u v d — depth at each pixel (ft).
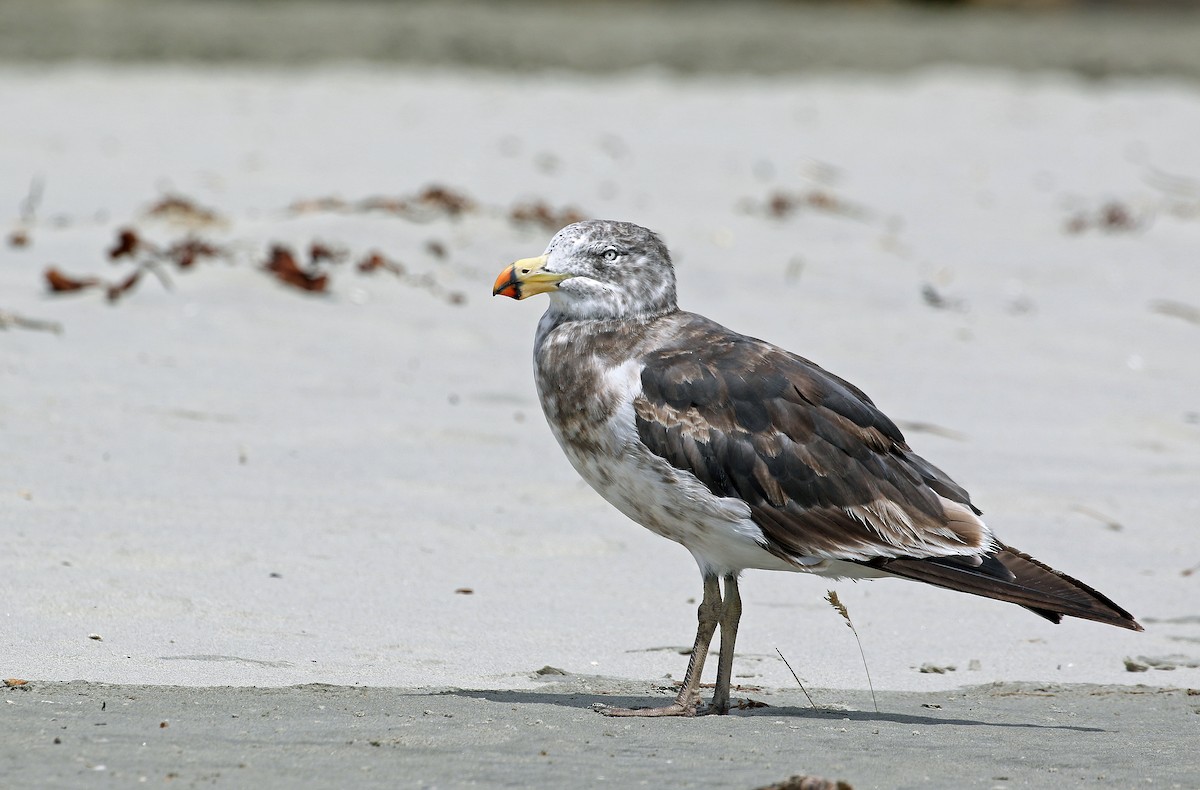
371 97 100.63
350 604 31.73
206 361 47.14
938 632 32.53
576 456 28.81
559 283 28.76
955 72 128.36
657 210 71.46
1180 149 95.50
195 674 27.50
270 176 74.69
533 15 143.95
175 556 33.37
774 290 59.00
